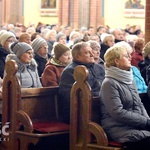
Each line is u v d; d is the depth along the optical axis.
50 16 34.19
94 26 32.09
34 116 9.15
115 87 8.38
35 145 9.09
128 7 31.88
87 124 8.45
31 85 9.88
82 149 8.52
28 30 20.20
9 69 8.96
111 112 8.32
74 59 9.31
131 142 8.23
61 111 9.36
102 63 11.41
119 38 17.06
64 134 8.88
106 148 8.17
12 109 8.98
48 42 16.12
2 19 34.47
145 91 10.66
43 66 11.90
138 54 12.81
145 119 8.37
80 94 8.57
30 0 34.59
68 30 22.83
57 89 9.40
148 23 12.71
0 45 12.41
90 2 32.03
